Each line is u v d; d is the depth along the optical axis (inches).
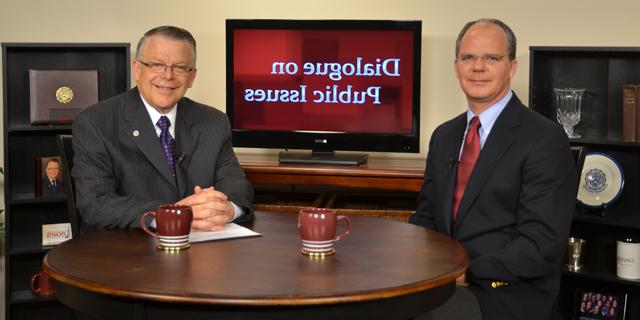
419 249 83.9
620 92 150.8
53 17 169.8
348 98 159.2
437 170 109.0
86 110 107.4
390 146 158.7
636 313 148.3
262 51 160.4
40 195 155.2
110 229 94.7
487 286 96.4
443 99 167.3
